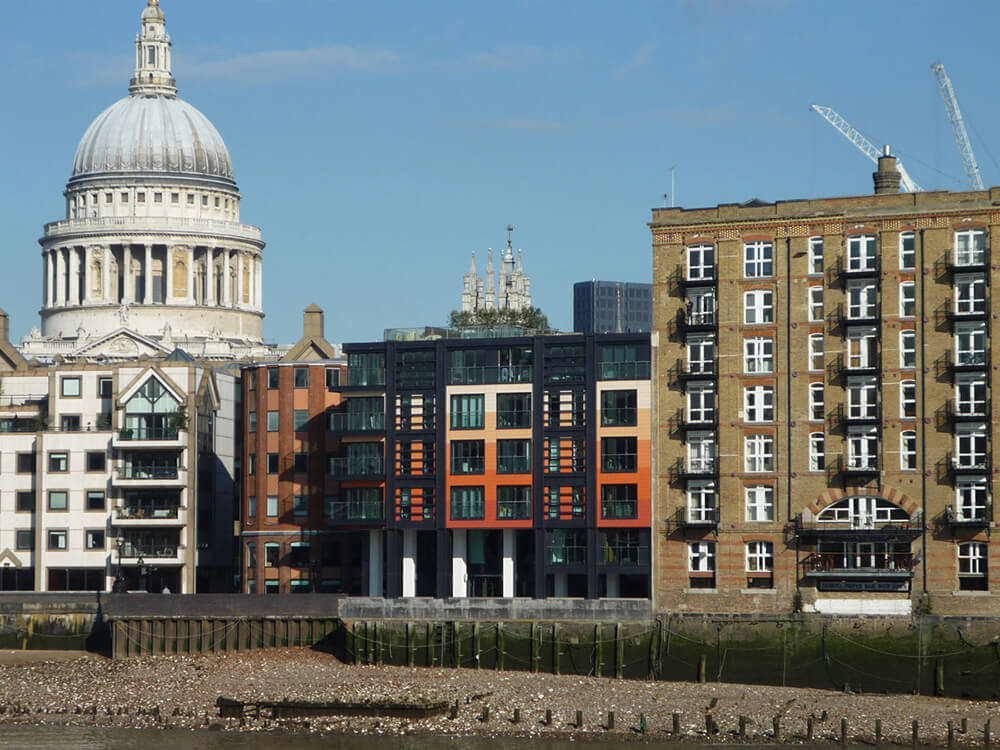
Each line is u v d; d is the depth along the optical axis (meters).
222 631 176.25
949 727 132.50
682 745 133.25
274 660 170.75
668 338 169.12
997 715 142.75
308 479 198.88
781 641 158.00
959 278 160.25
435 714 143.62
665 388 168.88
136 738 138.62
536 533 172.38
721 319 166.62
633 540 169.38
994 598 156.25
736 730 137.25
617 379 171.12
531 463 173.88
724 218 167.00
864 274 162.12
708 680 159.25
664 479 168.25
